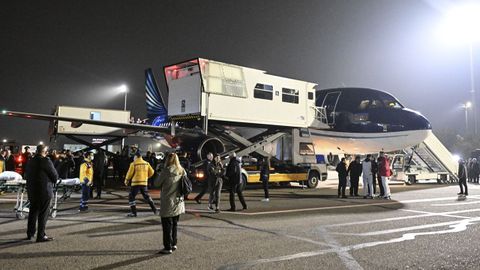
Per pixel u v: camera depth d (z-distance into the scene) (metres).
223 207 11.07
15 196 12.80
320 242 6.58
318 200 13.21
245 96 16.30
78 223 8.13
